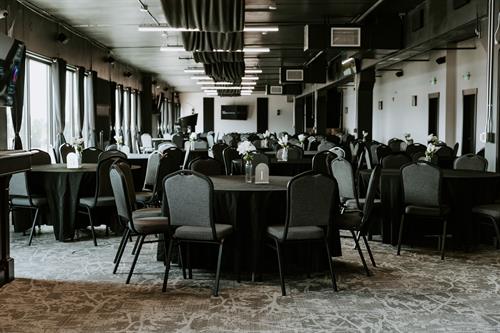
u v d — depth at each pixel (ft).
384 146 33.91
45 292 13.97
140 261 17.34
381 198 20.08
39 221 21.71
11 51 23.47
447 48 40.11
